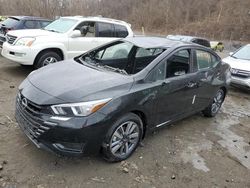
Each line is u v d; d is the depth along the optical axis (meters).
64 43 8.27
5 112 5.40
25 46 7.59
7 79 7.55
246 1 51.28
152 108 4.41
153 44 4.97
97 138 3.70
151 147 4.71
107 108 3.72
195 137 5.33
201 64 5.61
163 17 57.84
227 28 46.31
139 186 3.75
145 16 59.88
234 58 9.79
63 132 3.51
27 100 3.80
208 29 47.91
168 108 4.78
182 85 4.91
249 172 4.44
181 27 53.62
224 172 4.34
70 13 39.09
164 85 4.53
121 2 66.50
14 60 7.69
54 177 3.70
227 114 6.89
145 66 4.50
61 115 3.55
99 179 3.77
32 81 4.14
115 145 4.01
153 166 4.20
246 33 44.38
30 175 3.69
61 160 4.04
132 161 4.24
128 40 5.25
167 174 4.07
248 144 5.38
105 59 5.14
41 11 35.62
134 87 4.12
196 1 58.75
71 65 4.73
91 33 8.98
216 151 4.93
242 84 8.80
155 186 3.79
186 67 5.16
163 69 4.59
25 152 4.13
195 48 5.40
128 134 4.16
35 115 3.64
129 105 3.96
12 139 4.43
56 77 4.16
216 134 5.61
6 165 3.82
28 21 10.77
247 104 7.97
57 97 3.65
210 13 54.66
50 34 8.18
